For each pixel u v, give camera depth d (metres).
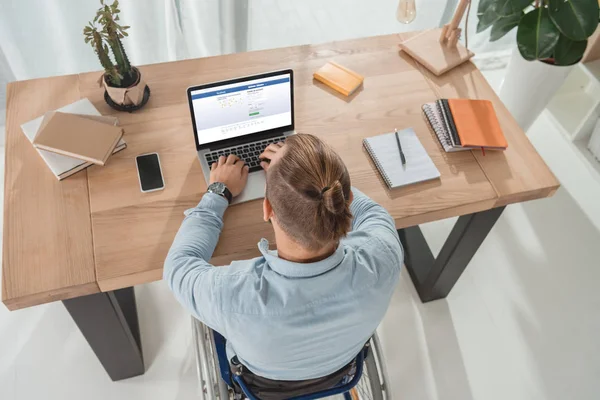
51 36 2.24
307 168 0.86
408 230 2.27
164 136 1.56
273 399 1.18
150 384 1.88
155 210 1.40
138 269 1.29
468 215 1.67
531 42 1.93
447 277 1.98
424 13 2.66
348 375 1.23
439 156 1.57
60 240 1.32
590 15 1.81
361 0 2.58
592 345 2.07
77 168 1.44
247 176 1.44
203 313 1.00
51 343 1.93
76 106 1.55
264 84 1.44
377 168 1.53
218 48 2.54
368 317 1.00
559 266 2.27
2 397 1.81
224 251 1.33
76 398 1.83
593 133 2.56
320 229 0.87
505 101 2.46
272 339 0.96
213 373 1.32
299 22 2.61
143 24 2.28
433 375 1.96
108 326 1.55
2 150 2.42
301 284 0.95
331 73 1.73
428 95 1.73
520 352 2.04
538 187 1.52
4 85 2.33
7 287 1.23
